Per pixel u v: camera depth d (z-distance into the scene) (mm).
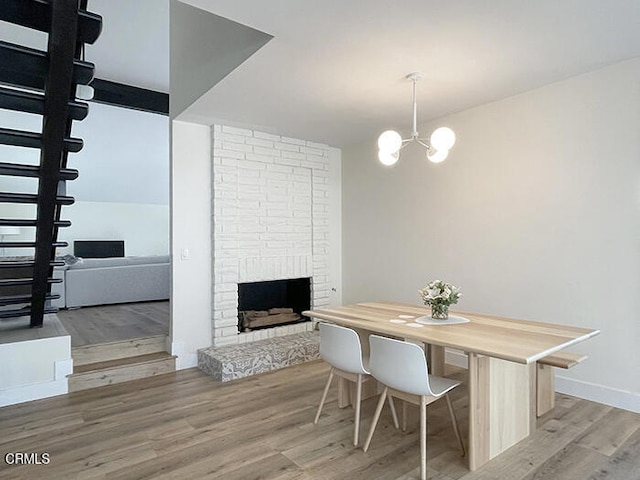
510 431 2344
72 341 3822
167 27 3896
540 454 2266
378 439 2465
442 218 3947
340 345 2455
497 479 2035
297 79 2938
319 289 4879
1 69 2057
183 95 3605
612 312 2852
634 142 2734
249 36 2572
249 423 2686
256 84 3029
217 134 4070
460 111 3734
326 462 2199
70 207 8773
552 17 2154
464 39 2383
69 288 5605
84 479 2053
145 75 4777
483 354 1862
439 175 3975
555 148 3117
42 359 3195
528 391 2484
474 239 3672
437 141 2604
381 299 4629
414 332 2260
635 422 2633
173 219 3879
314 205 4844
